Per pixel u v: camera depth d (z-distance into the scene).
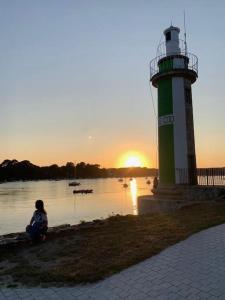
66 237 11.38
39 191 104.19
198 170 24.38
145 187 129.38
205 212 14.47
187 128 24.83
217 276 6.49
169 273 6.91
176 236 10.03
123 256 8.42
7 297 6.35
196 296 5.69
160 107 25.94
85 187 129.88
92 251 9.22
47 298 6.20
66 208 49.59
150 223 12.95
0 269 8.18
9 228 31.38
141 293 6.07
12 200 69.19
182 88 25.06
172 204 20.92
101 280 6.96
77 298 6.12
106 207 50.44
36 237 10.66
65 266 8.02
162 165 25.12
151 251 8.59
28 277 7.39
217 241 9.07
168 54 26.00
